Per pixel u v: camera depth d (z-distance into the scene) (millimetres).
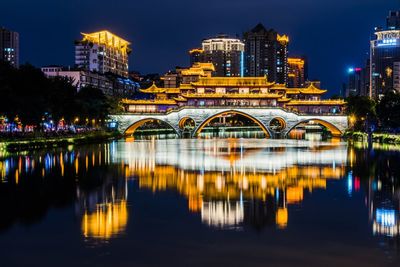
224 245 40375
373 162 102250
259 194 63094
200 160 106812
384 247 40031
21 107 124812
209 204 56469
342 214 51406
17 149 125625
